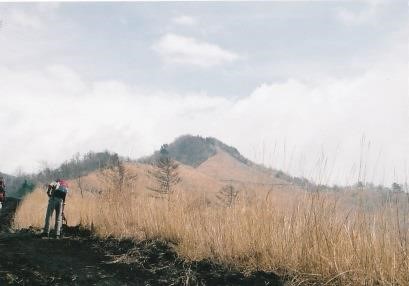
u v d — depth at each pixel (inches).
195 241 264.8
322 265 201.0
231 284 206.7
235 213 255.1
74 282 208.5
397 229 188.2
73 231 355.9
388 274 184.7
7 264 220.4
